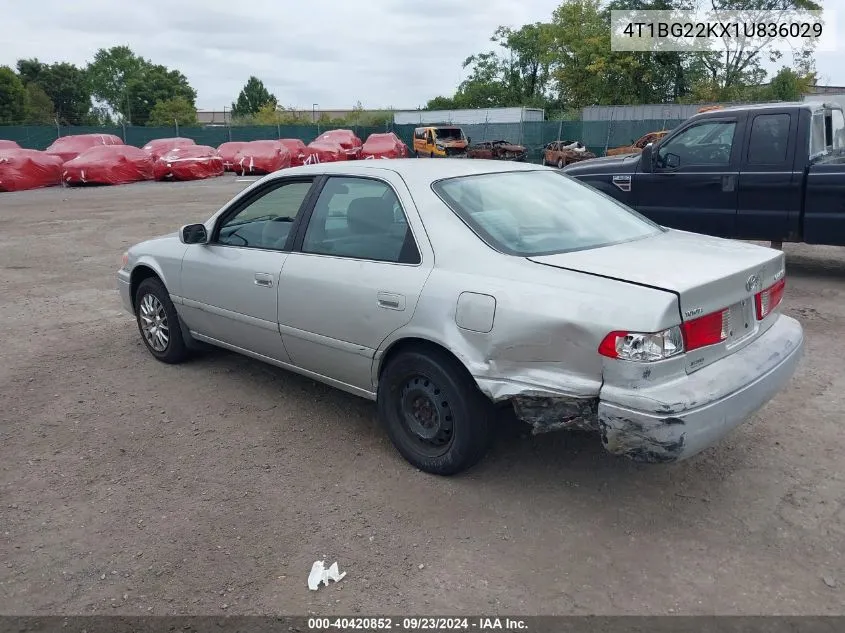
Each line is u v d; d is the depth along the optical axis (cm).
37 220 1588
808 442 418
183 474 397
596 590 294
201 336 538
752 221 815
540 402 328
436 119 5222
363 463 405
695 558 313
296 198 456
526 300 328
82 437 446
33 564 319
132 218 1594
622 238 398
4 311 765
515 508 354
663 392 300
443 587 298
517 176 436
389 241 395
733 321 341
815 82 4931
